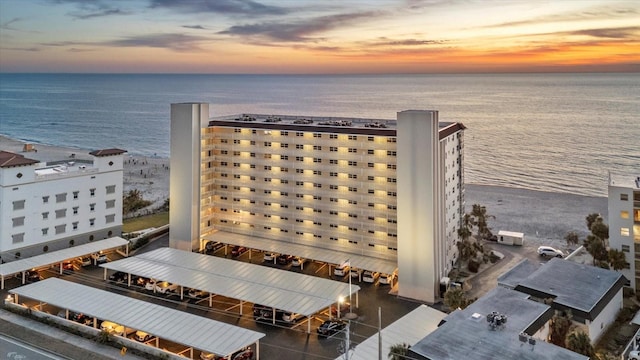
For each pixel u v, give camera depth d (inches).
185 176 3442.4
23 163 3112.7
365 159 3078.2
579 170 7396.7
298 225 3346.5
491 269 3280.0
